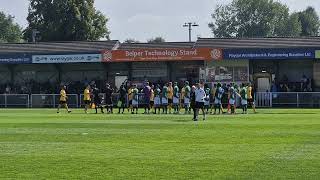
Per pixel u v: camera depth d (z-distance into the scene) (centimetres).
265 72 5822
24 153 1895
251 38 6091
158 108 4834
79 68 6256
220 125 3023
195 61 5928
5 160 1741
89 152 1909
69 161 1712
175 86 4697
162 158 1759
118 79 6175
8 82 6431
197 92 3500
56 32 9275
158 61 5959
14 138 2388
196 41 6197
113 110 5166
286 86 5600
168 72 6012
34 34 8981
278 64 5797
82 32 9419
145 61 5966
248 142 2172
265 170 1532
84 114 4366
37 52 6188
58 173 1516
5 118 3794
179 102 4706
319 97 5288
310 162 1656
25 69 6400
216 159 1731
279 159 1719
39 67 6356
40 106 5856
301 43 5844
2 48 6488
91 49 6197
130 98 4631
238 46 5931
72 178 1448
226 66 5828
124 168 1582
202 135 2458
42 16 9438
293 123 3127
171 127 2911
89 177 1459
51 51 6212
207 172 1512
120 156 1808
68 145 2116
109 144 2141
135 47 6300
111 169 1567
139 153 1875
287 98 5372
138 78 6103
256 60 5812
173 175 1476
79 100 5762
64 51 6147
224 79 5831
